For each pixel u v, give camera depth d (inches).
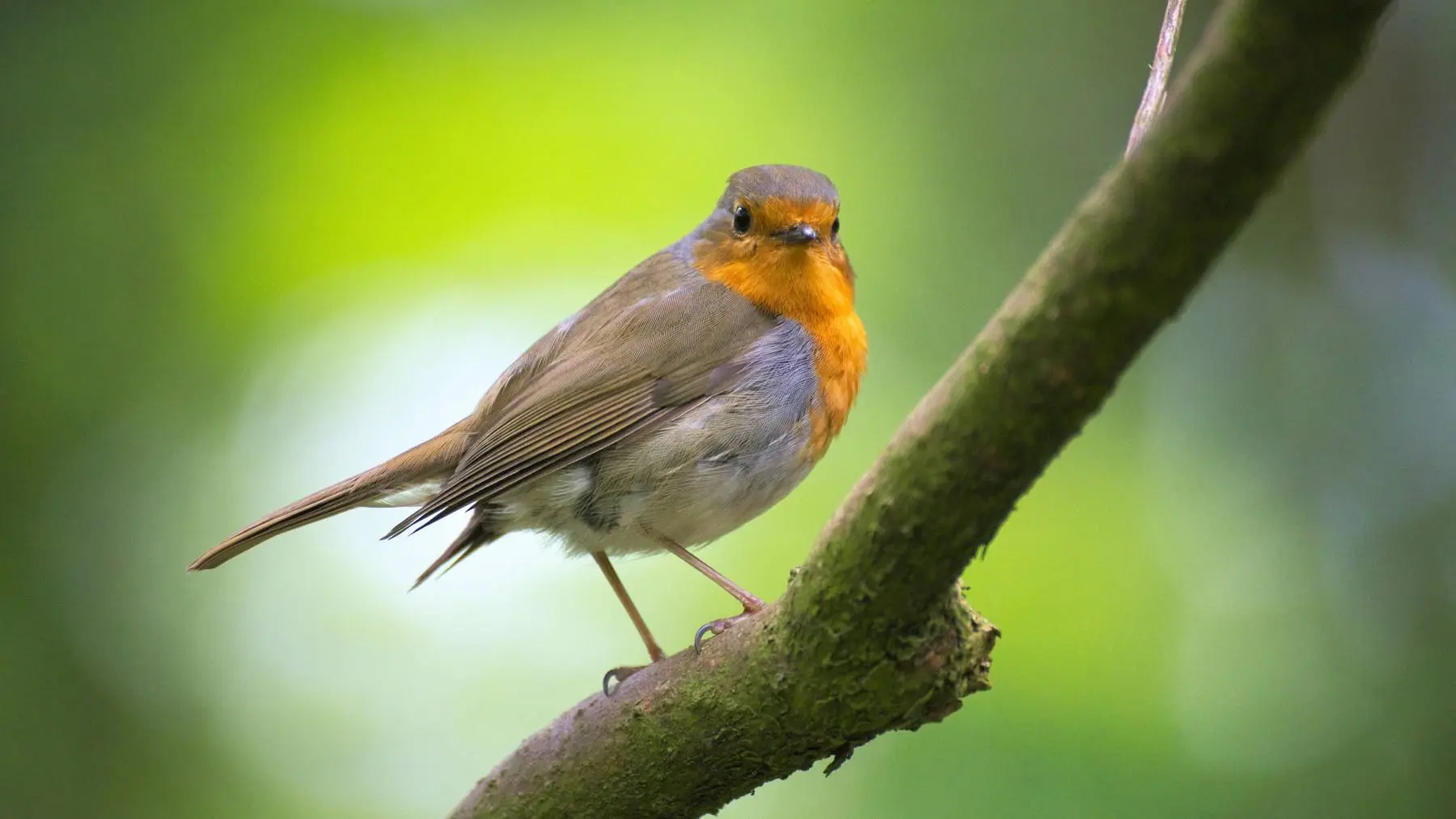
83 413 435.5
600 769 238.5
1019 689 394.6
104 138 456.4
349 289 478.6
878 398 449.7
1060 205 473.1
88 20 462.3
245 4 473.4
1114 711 388.5
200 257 461.1
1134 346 160.2
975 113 484.7
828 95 490.3
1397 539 448.5
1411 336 485.4
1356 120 516.1
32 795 400.2
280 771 430.0
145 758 414.9
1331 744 399.9
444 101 490.0
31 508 425.7
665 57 497.4
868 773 377.7
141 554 434.6
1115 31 485.7
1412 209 510.3
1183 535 438.6
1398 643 424.8
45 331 438.0
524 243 485.4
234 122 470.3
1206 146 142.2
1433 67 512.1
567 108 493.7
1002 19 492.4
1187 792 372.8
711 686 224.1
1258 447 467.2
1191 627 413.1
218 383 454.0
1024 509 433.7
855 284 446.9
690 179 485.4
